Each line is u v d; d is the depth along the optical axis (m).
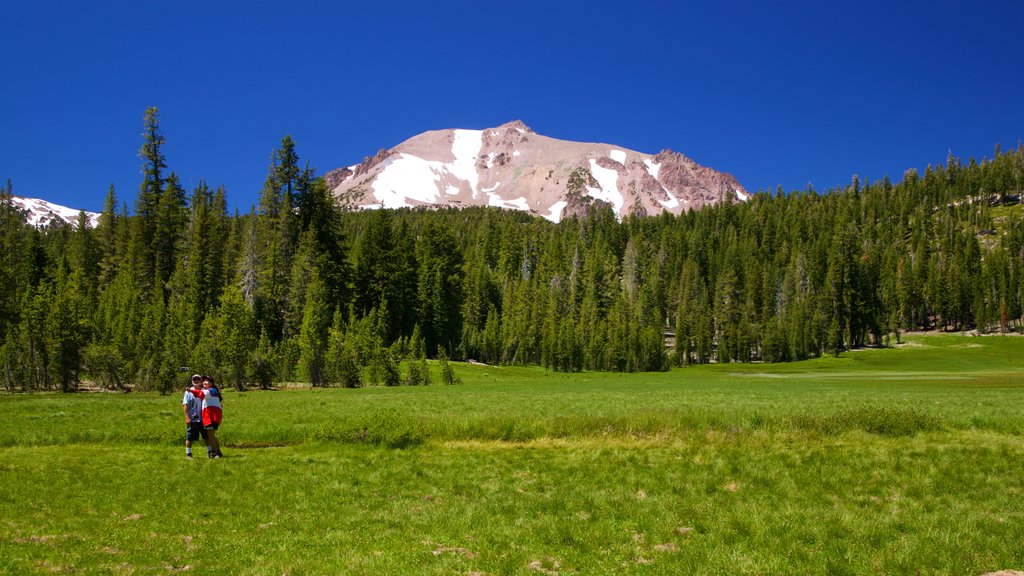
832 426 23.83
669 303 161.75
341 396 46.25
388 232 95.62
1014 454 19.00
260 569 9.52
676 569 9.73
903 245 195.12
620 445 22.25
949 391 48.59
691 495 15.16
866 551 10.66
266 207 86.31
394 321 93.31
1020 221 199.00
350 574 9.31
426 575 9.28
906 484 15.92
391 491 15.61
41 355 56.22
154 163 81.44
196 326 65.38
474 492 15.52
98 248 93.69
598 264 156.75
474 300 120.62
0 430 23.92
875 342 147.38
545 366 108.31
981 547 10.73
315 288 73.44
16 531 11.53
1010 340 139.12
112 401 39.34
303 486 15.88
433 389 58.12
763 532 11.84
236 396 46.53
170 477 16.42
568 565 10.00
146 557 10.09
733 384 65.06
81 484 15.43
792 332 133.38
